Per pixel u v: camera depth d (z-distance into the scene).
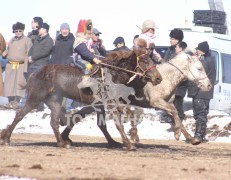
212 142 25.75
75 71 21.05
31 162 15.99
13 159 16.56
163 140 26.00
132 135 22.59
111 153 19.16
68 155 17.92
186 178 13.69
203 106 25.30
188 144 24.25
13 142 22.77
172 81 21.27
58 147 21.02
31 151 18.95
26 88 21.41
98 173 14.23
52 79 20.94
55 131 21.14
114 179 13.39
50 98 21.17
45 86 20.98
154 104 21.02
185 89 25.53
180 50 24.77
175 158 18.09
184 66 21.44
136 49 20.33
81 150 20.05
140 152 19.98
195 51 24.80
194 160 17.53
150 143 24.14
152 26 22.52
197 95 25.25
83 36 21.19
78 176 13.77
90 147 21.48
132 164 15.97
